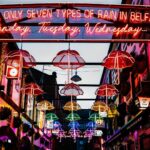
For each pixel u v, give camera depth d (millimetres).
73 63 11297
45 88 41281
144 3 15352
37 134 26000
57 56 11180
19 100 19422
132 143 19000
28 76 21281
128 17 9867
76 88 16297
